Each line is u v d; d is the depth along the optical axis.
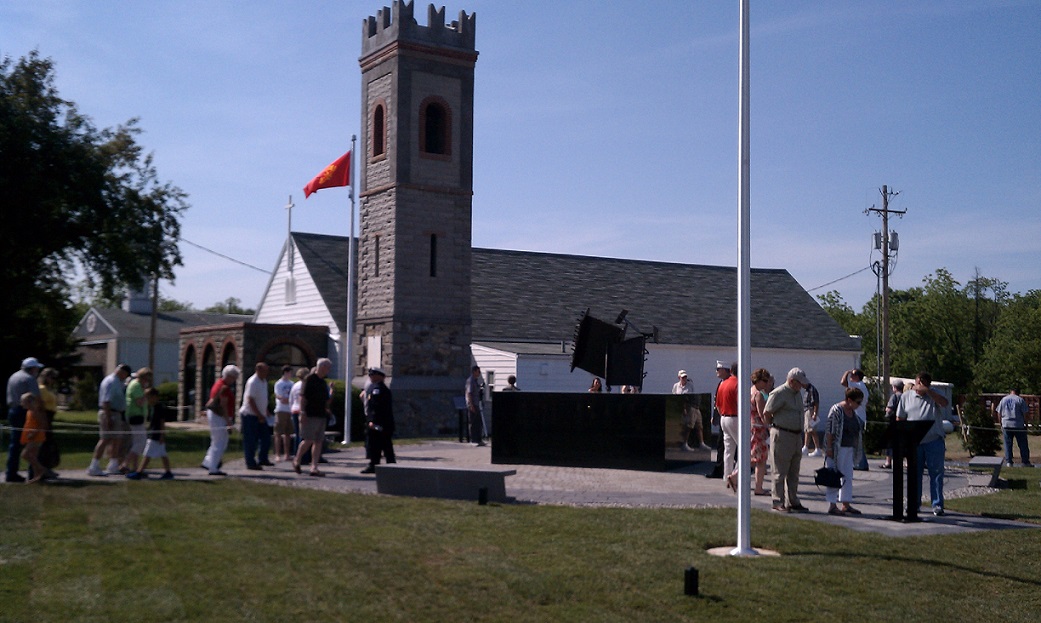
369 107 33.78
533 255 46.25
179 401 40.75
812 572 10.67
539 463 20.53
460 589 9.66
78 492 14.80
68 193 29.34
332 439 28.88
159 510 13.22
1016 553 11.96
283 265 42.03
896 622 9.32
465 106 33.62
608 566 10.58
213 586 9.52
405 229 32.31
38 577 9.73
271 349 36.53
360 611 8.95
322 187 28.17
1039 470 23.25
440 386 32.59
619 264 48.34
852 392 14.25
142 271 31.77
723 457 18.25
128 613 8.67
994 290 84.38
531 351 35.50
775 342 44.53
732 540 11.94
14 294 31.77
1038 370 69.62
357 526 12.36
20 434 16.02
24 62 29.97
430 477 14.94
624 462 19.66
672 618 9.10
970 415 29.20
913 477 13.80
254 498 14.38
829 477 14.06
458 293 33.28
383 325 32.50
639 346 22.20
